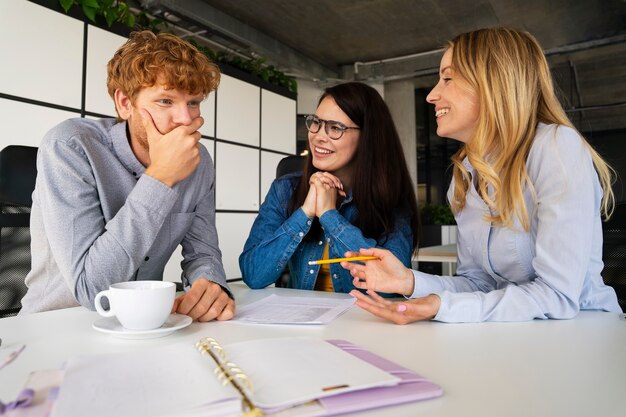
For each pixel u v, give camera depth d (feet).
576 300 2.70
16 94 8.36
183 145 3.01
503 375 1.62
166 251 3.84
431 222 21.88
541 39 18.26
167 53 3.12
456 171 3.77
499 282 3.51
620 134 29.50
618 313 2.90
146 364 1.54
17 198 3.89
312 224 4.90
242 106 14.12
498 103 3.23
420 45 19.35
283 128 15.92
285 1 15.30
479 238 3.51
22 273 3.85
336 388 1.27
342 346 1.84
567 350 1.98
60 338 2.19
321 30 17.71
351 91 4.99
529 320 2.65
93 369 1.49
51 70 8.87
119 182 3.51
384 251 2.99
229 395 1.22
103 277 2.78
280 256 4.43
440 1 15.55
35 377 1.44
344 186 5.35
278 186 5.42
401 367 1.55
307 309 2.97
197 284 2.82
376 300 2.82
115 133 3.57
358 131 5.01
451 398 1.38
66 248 2.91
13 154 3.93
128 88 3.21
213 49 17.90
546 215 2.88
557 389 1.46
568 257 2.73
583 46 17.67
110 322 2.40
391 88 22.82
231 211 13.66
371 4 15.67
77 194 3.07
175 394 1.26
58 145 3.18
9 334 2.26
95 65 9.66
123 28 10.23
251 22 16.81
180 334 2.29
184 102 3.22
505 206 3.17
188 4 14.10
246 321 2.61
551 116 3.29
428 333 2.33
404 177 5.16
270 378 1.35
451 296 2.63
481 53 3.32
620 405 1.32
